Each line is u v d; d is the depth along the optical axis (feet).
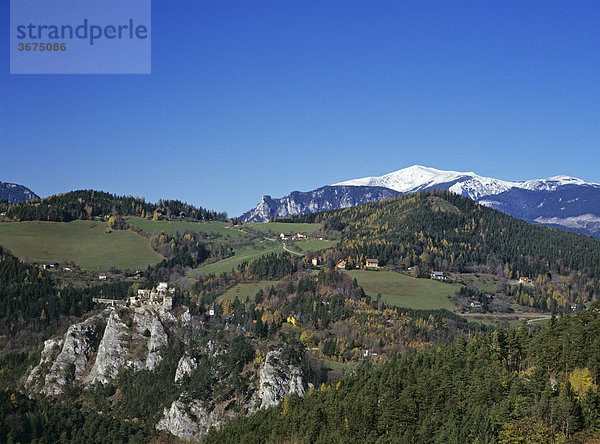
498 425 575.79
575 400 560.61
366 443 624.18
